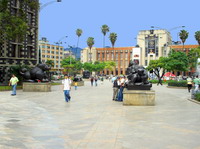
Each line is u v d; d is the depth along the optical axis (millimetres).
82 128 7867
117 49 131375
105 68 123438
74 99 17250
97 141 6340
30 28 35969
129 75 14742
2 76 31703
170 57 52344
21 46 31219
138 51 107125
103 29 126188
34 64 36656
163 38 117375
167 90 29047
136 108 12555
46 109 12156
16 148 5773
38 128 7883
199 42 95750
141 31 123000
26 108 12445
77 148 5758
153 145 5996
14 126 8180
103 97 18891
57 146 5930
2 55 31797
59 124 8508
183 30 93375
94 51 136500
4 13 25172
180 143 6176
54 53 143750
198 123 8672
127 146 5906
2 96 18734
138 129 7703
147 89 13797
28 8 35375
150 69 56688
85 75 71438
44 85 23656
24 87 23734
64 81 15555
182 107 13039
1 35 27375
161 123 8656
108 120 9234
